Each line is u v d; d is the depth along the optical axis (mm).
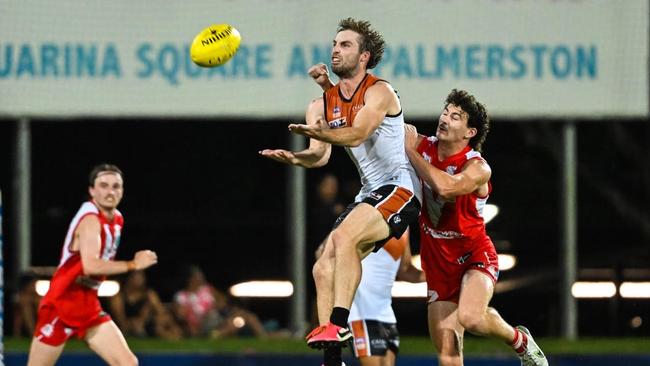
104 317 26281
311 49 41812
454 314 24703
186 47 41812
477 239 24312
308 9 41844
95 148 52562
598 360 31531
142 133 52562
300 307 41469
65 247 25906
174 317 39188
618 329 44000
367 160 22547
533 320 45844
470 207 24031
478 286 24031
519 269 51438
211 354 31641
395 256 26016
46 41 41656
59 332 25906
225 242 51969
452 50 41938
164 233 51688
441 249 24406
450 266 24500
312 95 41812
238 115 41844
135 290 38969
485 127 24016
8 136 53219
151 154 52594
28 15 41656
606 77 42375
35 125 52125
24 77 41625
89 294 26016
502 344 34438
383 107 21703
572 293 42594
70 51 41719
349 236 21703
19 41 41594
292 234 41969
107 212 26203
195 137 52688
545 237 51781
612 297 44438
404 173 22703
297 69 41844
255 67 41750
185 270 44094
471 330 23984
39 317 25969
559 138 51250
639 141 52469
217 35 22531
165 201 52375
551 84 42219
